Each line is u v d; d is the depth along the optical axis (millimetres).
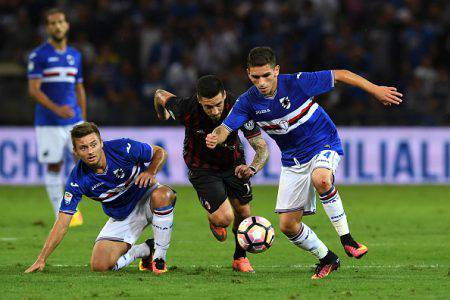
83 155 27859
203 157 30484
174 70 74000
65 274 29281
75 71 45750
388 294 25484
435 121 67438
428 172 66750
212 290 26188
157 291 26000
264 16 78875
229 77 73062
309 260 34344
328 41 74312
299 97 27906
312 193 28984
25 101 69562
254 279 28391
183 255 35750
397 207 53062
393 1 81625
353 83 27531
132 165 29422
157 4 81000
